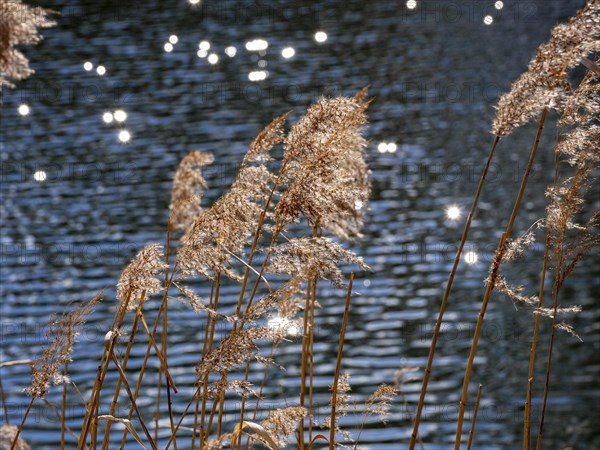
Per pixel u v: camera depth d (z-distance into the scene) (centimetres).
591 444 939
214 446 319
